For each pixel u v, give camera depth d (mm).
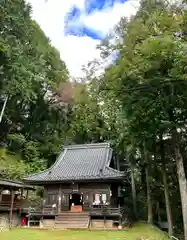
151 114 12266
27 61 25562
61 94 35250
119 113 16219
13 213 19406
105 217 17875
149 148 16766
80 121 33250
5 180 18875
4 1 21953
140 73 10125
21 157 29281
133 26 10695
